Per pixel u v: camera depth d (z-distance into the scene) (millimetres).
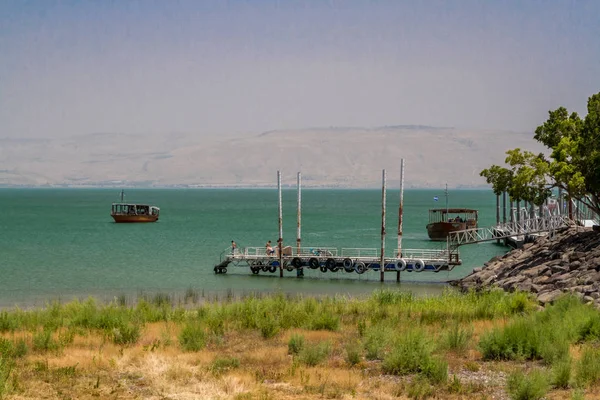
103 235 115812
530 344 24938
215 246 95688
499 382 21547
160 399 19078
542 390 19391
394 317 32906
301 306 36656
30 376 21500
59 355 24969
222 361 23625
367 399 19359
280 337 29375
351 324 32625
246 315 33406
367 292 54500
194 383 20891
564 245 54812
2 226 139625
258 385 20656
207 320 32469
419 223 150625
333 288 57031
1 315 32969
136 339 28109
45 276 65312
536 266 51719
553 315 29672
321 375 21984
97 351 25625
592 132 53406
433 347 24484
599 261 45344
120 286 58719
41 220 162750
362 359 24906
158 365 23156
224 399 19016
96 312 34719
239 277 64188
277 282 60875
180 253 86000
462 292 54062
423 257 64062
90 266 73000
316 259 63562
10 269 70500
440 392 20312
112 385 20688
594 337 26766
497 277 54625
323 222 155000
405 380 21719
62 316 34375
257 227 136750
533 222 73125
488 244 97500
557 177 52750
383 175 61062
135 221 153000
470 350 26141
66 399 19125
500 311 35250
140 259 79438
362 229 130750
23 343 25297
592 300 36781
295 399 19266
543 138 58875
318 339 28469
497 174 59031
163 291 55594
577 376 20969
